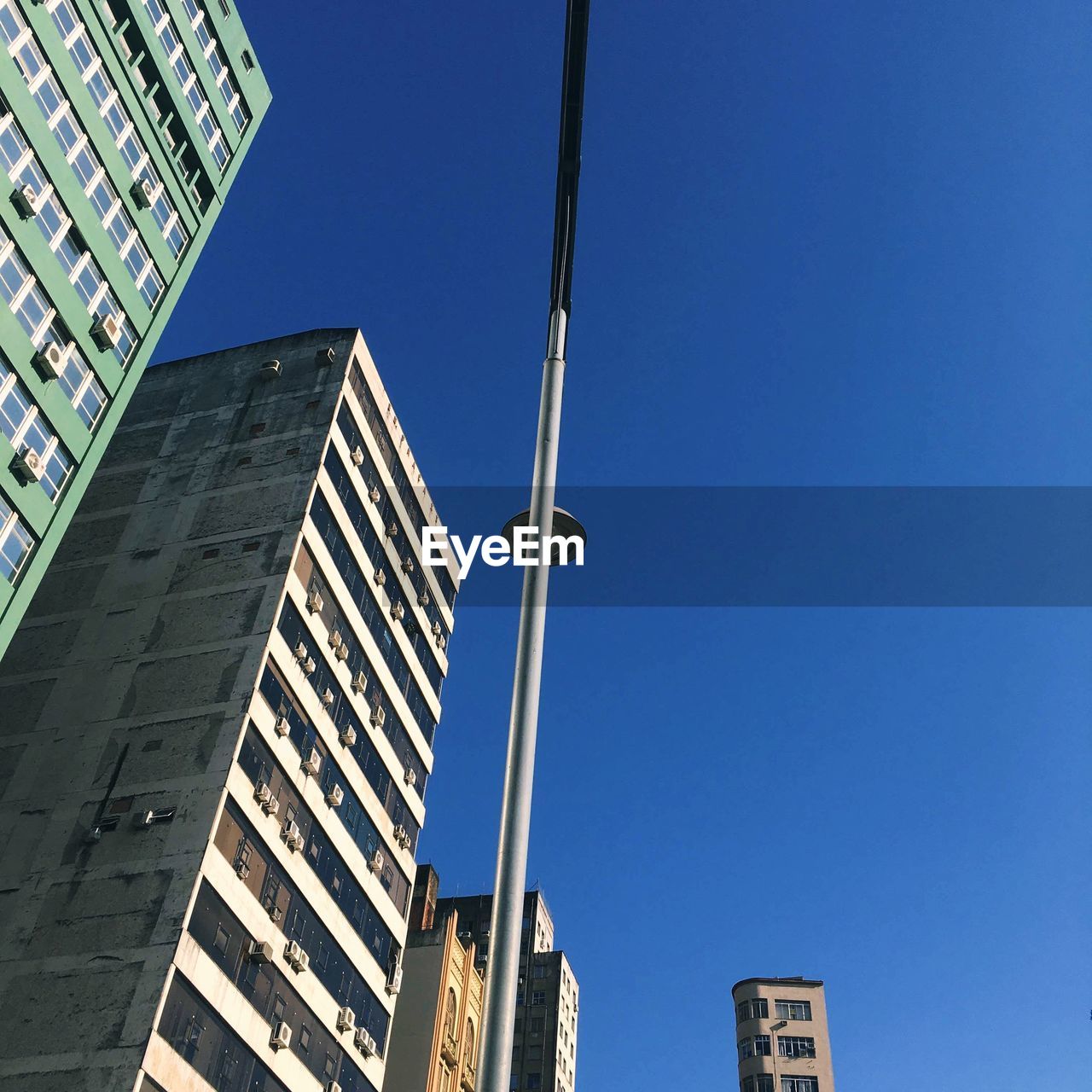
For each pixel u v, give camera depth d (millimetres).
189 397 55750
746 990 108125
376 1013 48188
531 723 9703
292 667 45219
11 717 44125
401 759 54219
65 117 43000
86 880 37969
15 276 39438
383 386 58406
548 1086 93312
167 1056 34312
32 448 39562
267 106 58844
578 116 10961
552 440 11273
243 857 39938
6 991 35625
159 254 47875
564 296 12070
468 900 100438
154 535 49688
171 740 41562
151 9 49531
